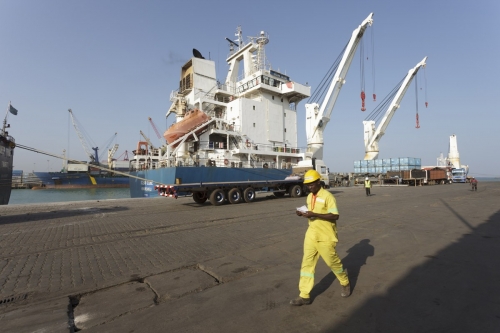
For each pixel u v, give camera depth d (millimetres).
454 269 4625
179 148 19984
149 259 5625
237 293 3855
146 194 22578
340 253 5738
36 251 6355
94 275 4750
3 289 4188
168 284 4266
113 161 71625
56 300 3766
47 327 3041
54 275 4773
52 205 16062
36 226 9539
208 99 22531
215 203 15289
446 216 10320
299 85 24875
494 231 7613
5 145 18719
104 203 17266
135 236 7832
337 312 3232
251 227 8844
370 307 3334
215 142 21078
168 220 10477
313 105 32281
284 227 8750
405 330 2820
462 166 54219
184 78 26812
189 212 12727
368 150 45688
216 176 16109
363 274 4453
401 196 20344
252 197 17047
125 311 3416
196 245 6695
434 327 2869
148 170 18906
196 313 3305
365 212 11812
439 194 21578
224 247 6449
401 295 3660
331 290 3844
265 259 5441
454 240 6645
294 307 3387
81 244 6980
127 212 12969
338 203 15992
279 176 19344
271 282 4223
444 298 3555
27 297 3902
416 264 4910
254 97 24875
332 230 3424
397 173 40281
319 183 3562
